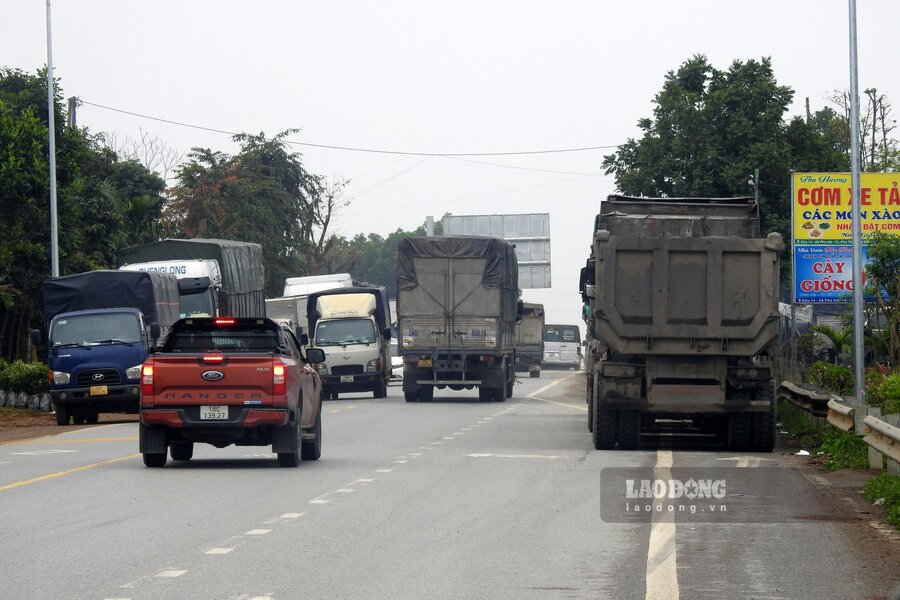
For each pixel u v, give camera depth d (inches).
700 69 6643.7
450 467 2261.3
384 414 4148.6
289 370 2236.7
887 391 2401.6
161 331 4104.3
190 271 4975.4
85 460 2434.8
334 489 1911.9
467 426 3494.1
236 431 2212.1
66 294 4025.6
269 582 1166.3
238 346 2368.4
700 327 2508.6
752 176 6289.4
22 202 5103.3
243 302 5561.0
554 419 3848.4
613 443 2623.0
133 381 3809.1
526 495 1833.2
